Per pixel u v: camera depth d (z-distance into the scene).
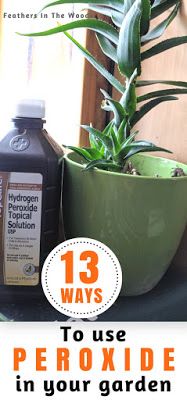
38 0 0.37
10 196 0.29
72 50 0.36
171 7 0.32
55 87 0.38
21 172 0.29
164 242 0.30
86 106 0.37
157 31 0.30
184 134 0.34
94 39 0.36
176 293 0.33
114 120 0.31
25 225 0.29
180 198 0.29
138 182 0.28
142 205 0.28
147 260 0.30
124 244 0.29
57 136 0.38
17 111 0.29
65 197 0.31
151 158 0.34
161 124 0.35
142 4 0.28
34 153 0.29
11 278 0.30
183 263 0.35
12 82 0.40
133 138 0.32
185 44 0.33
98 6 0.33
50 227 0.31
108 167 0.30
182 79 0.33
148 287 0.32
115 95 0.37
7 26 0.39
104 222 0.29
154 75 0.34
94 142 0.32
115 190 0.28
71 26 0.31
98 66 0.31
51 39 0.37
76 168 0.30
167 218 0.29
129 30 0.28
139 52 0.29
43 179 0.29
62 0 0.31
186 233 0.35
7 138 0.29
